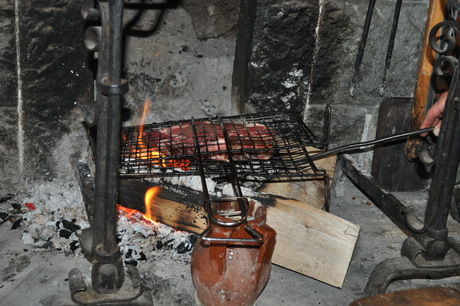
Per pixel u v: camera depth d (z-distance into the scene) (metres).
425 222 1.74
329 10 2.30
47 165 2.35
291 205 1.96
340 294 1.93
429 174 2.61
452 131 1.61
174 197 2.03
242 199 1.59
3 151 2.29
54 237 2.10
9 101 2.21
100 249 1.48
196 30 2.63
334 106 2.52
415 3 2.35
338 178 2.52
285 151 2.21
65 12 2.11
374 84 2.49
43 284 1.88
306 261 1.94
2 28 2.08
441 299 1.42
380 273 1.77
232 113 2.67
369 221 2.40
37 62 2.16
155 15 2.56
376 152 2.60
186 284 1.91
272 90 2.41
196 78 2.68
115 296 1.51
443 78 2.34
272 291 1.92
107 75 1.35
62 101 2.25
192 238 2.11
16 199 2.33
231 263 1.63
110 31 1.28
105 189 1.41
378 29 2.38
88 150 2.37
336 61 2.41
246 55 2.38
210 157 2.06
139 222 2.17
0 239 2.10
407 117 2.49
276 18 2.27
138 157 2.04
